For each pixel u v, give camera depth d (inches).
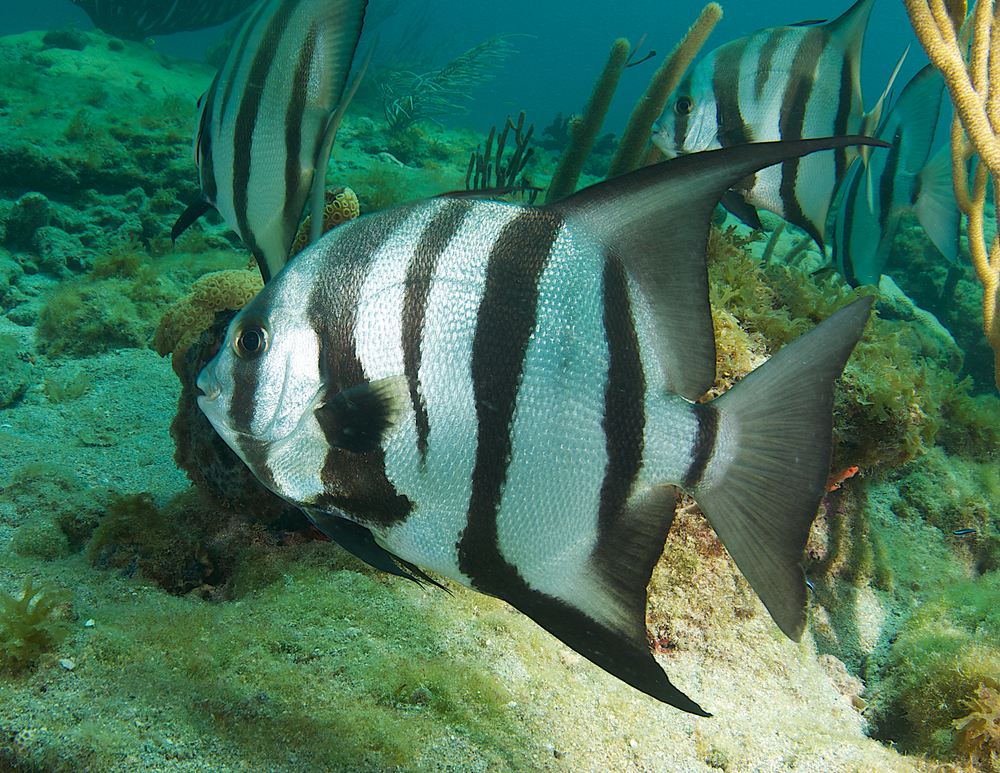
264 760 77.0
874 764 102.8
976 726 105.1
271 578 114.8
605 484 50.4
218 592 119.1
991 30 107.9
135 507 127.5
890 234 143.6
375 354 51.9
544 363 49.5
